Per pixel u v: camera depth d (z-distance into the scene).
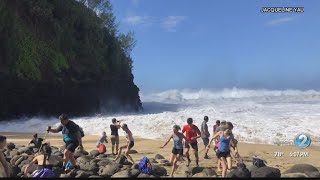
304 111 30.58
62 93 41.31
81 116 42.81
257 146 17.03
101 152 15.31
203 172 10.13
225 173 9.59
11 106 35.81
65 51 43.69
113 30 58.56
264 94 76.31
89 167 10.60
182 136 10.63
